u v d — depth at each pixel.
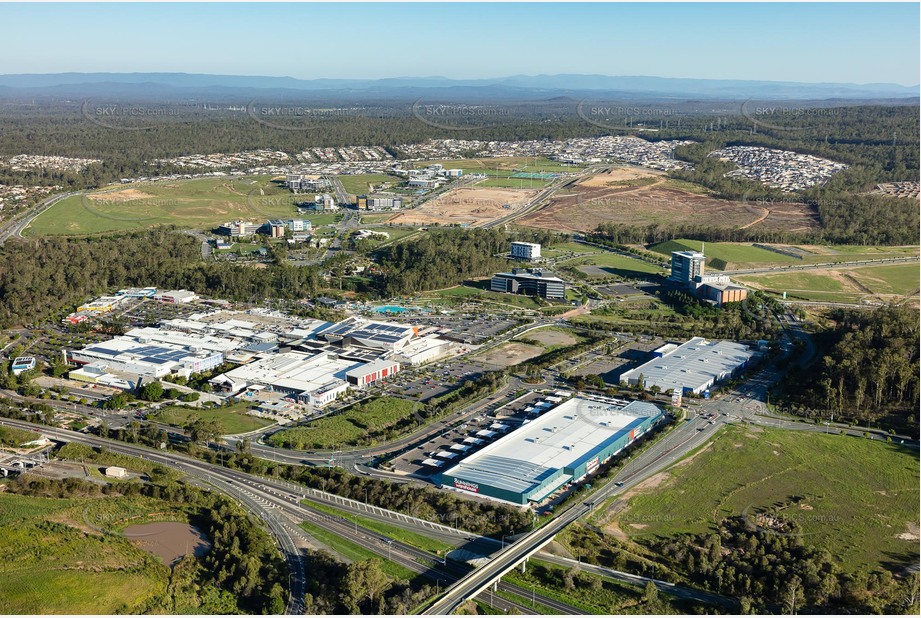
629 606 126.00
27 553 136.12
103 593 126.81
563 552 140.50
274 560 136.25
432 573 133.75
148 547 141.25
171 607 125.12
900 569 137.12
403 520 151.25
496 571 130.88
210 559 135.88
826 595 127.62
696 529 149.25
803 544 143.38
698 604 127.06
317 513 153.50
